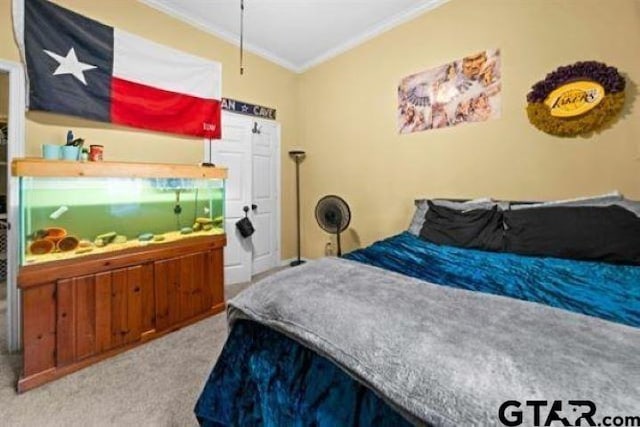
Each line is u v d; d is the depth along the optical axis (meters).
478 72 2.45
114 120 2.40
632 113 1.82
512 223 1.92
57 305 1.67
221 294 2.58
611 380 0.54
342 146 3.57
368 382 0.68
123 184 2.02
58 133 2.16
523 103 2.23
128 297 1.96
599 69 1.88
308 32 3.21
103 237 1.97
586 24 1.96
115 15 2.43
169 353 1.93
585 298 1.08
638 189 1.81
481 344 0.68
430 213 2.43
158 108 2.66
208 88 3.04
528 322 0.78
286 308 0.96
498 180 2.37
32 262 1.59
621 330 0.74
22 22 1.97
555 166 2.10
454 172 2.62
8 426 1.33
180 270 2.26
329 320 0.85
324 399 0.82
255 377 1.01
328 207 3.13
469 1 2.48
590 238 1.58
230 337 1.17
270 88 3.72
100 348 1.83
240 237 3.41
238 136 3.37
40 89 2.04
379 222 3.23
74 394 1.54
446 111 2.65
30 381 1.58
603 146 1.91
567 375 0.56
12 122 1.95
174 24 2.79
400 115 2.98
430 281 1.31
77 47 2.21
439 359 0.65
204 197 2.56
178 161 2.85
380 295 0.98
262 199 3.72
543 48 2.13
